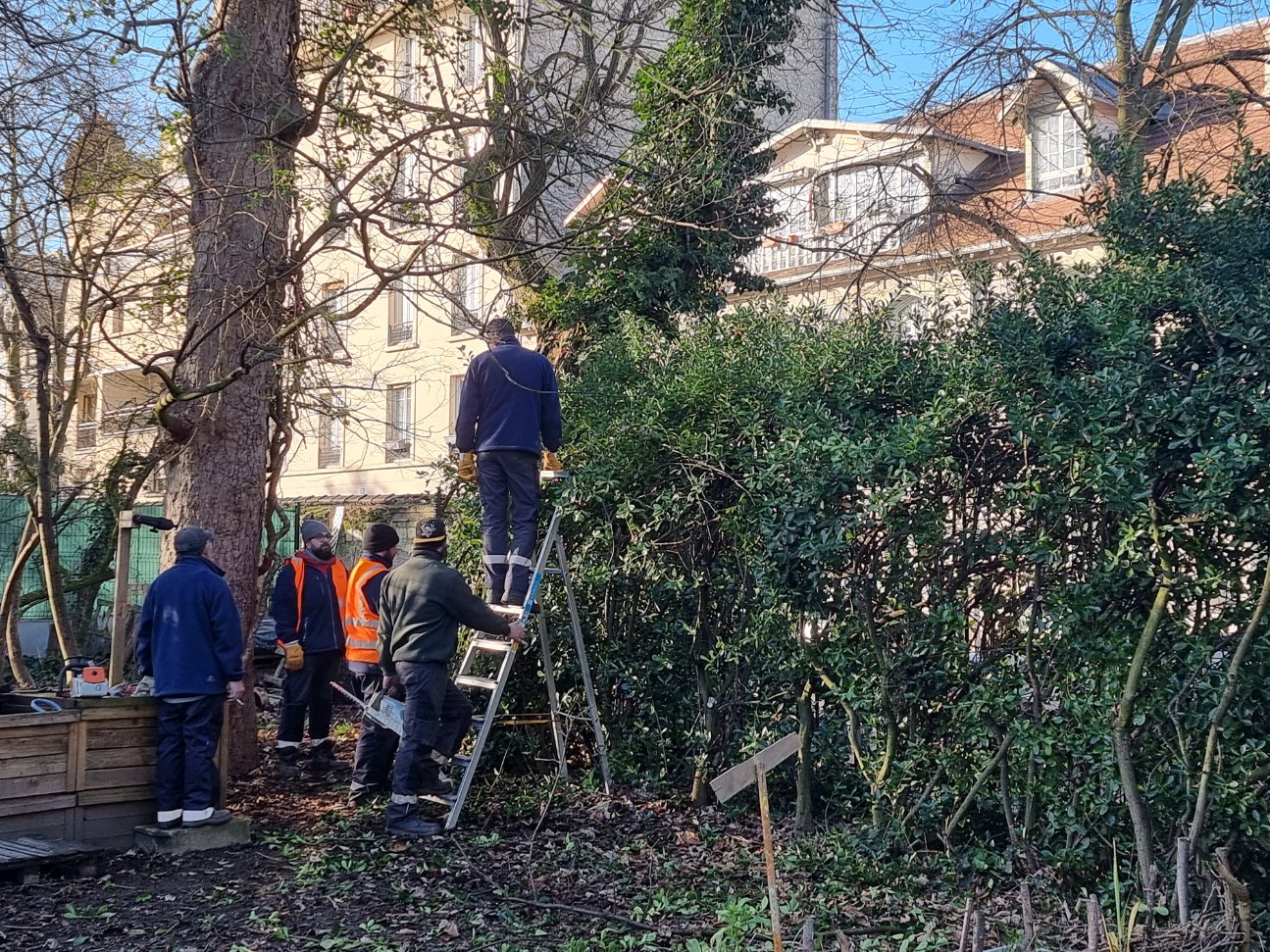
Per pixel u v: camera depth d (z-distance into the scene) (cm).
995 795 634
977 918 410
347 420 1274
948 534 630
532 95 1064
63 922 550
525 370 777
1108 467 538
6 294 995
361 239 818
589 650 843
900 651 652
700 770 782
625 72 1119
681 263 1100
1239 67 1688
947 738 646
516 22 1018
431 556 738
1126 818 572
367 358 2586
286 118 880
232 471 873
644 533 781
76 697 690
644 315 1066
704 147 1041
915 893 613
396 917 563
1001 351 596
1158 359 574
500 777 845
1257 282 585
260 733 1101
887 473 624
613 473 791
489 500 780
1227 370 543
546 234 1108
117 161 947
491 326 800
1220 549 546
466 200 1046
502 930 548
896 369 684
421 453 2681
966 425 618
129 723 689
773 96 1159
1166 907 512
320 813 771
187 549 704
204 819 676
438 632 718
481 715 862
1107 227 647
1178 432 535
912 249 1377
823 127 1816
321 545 930
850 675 663
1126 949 420
